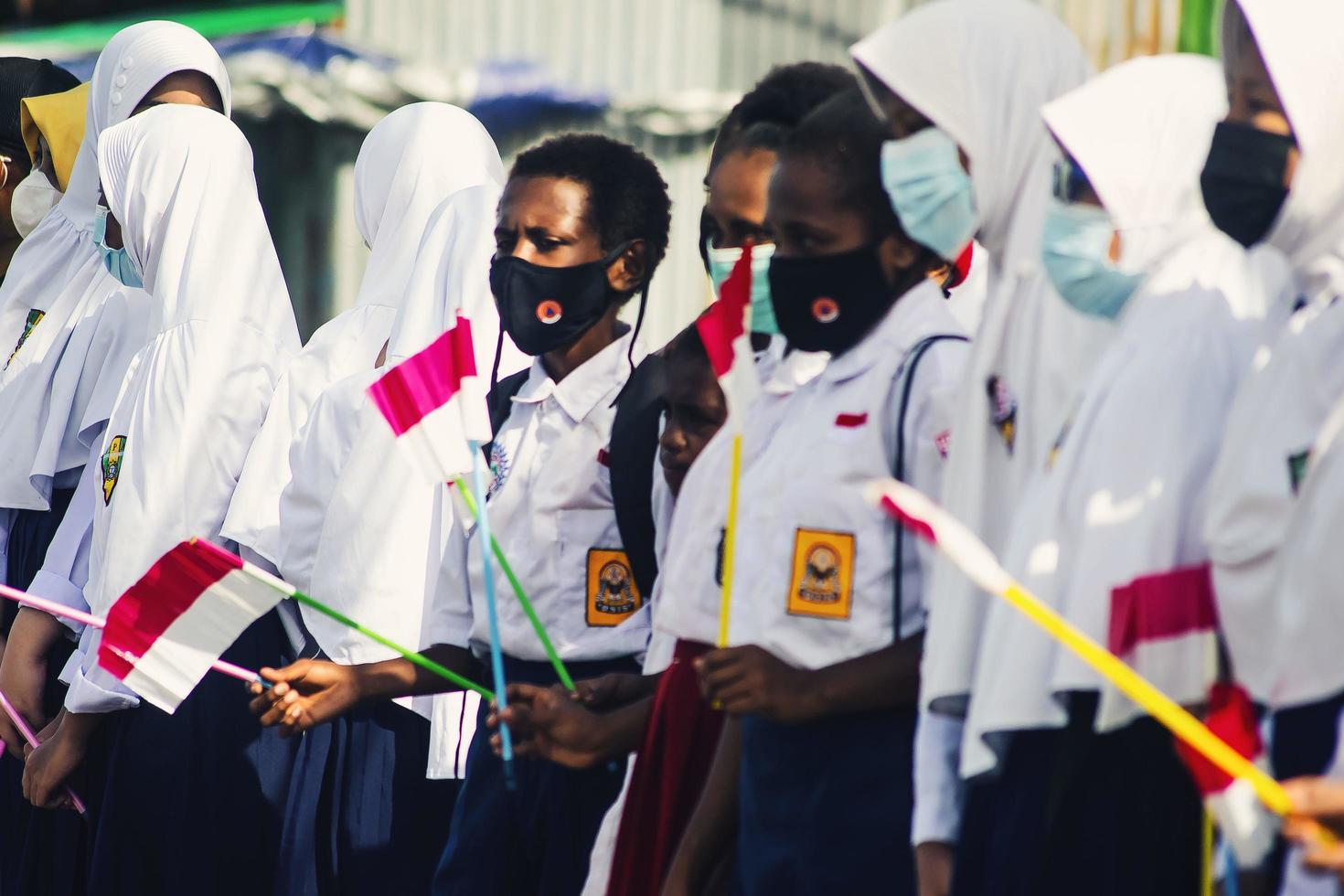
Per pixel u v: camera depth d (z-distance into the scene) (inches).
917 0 952.3
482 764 421.4
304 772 478.3
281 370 516.4
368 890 474.9
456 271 488.4
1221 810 245.1
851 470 322.7
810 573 322.7
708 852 347.3
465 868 414.6
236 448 502.0
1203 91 293.7
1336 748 250.4
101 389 563.2
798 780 324.8
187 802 484.4
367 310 517.3
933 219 321.1
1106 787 277.6
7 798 565.9
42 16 1082.1
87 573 541.6
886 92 328.5
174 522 494.3
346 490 463.5
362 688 420.2
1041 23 327.3
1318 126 265.6
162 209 524.7
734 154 381.4
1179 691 266.7
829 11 962.1
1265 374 263.3
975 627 296.4
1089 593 269.1
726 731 347.3
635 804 361.7
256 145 964.0
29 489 568.7
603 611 406.0
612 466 400.5
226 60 965.2
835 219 328.5
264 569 497.0
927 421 320.8
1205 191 276.7
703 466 359.3
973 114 320.2
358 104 953.5
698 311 944.3
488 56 992.2
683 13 975.6
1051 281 300.5
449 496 464.4
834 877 318.3
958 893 294.2
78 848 522.6
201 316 508.7
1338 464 252.2
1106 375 281.3
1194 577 267.6
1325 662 252.8
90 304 584.7
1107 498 271.4
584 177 413.4
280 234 962.1
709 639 353.4
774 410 351.3
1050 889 278.7
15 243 666.2
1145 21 858.8
